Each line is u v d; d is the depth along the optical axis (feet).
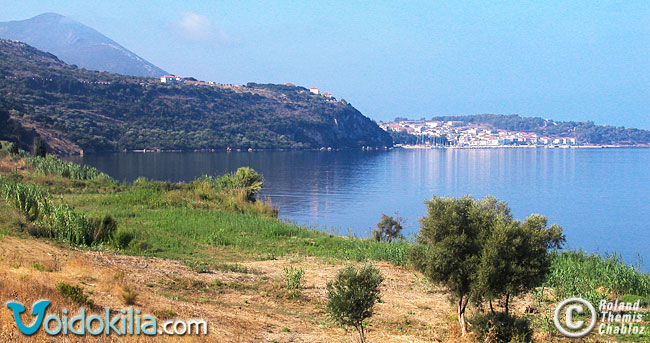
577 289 54.80
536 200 253.03
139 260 58.70
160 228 85.66
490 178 369.50
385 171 415.85
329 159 565.53
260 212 120.26
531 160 625.82
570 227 180.45
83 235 65.82
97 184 139.74
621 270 60.23
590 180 360.48
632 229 176.24
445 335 42.75
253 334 36.91
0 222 63.67
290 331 39.50
